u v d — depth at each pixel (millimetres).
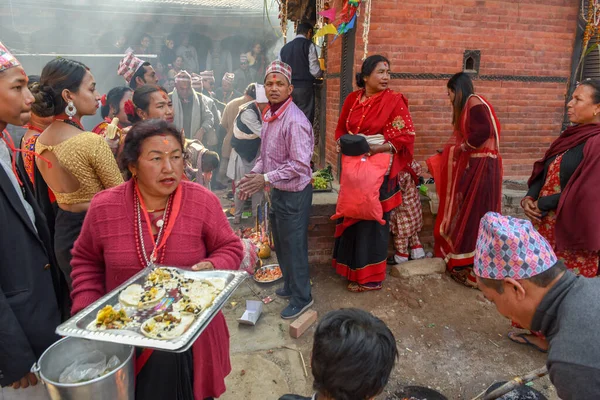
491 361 3021
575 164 2916
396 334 3332
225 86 9469
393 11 4434
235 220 5676
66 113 2281
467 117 3771
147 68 3818
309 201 3451
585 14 4852
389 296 3889
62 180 2285
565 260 3041
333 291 3996
